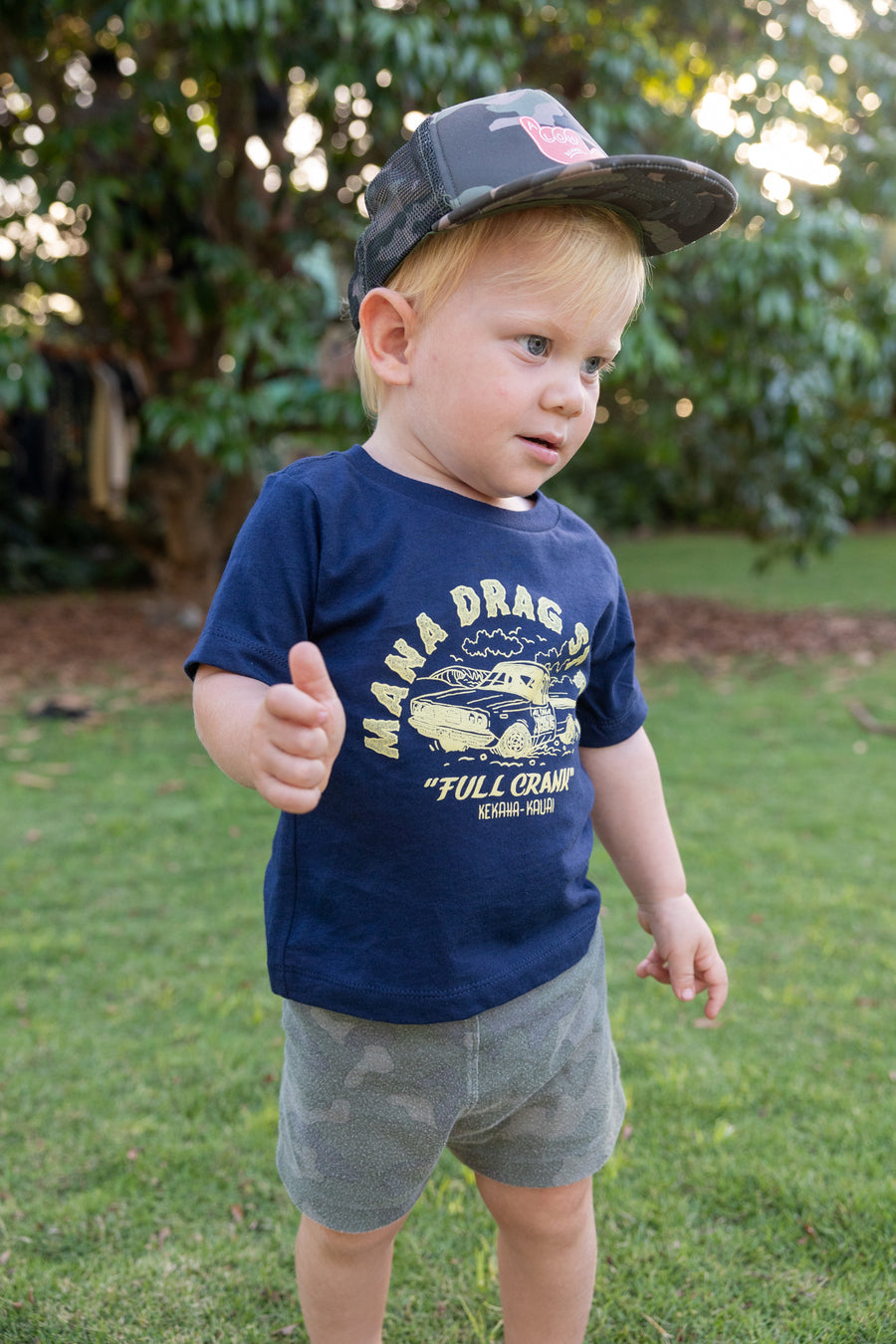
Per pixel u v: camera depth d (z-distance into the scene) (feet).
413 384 3.77
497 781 3.73
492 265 3.55
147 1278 5.38
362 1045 3.75
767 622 26.76
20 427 24.25
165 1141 6.48
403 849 3.66
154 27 17.92
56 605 29.09
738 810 12.95
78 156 17.80
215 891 10.52
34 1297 5.22
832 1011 8.04
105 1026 7.89
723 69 18.45
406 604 3.65
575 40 18.40
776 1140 6.37
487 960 3.77
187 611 25.75
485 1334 5.03
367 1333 4.24
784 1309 5.16
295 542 3.67
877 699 18.65
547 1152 4.08
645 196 3.60
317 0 15.42
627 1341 4.97
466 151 3.62
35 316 22.50
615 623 4.41
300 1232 4.19
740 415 21.62
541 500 4.24
